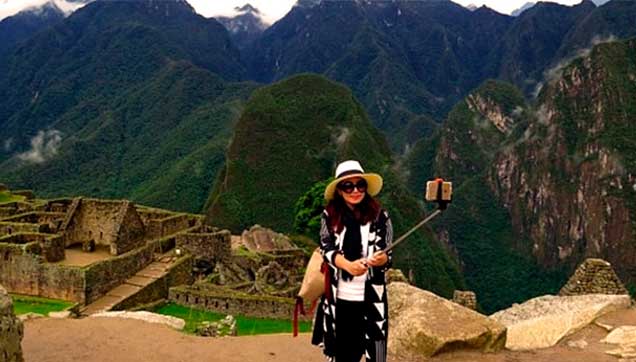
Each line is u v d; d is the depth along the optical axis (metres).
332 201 5.68
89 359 8.36
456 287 107.75
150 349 8.82
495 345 8.51
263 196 127.88
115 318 10.80
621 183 163.62
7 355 6.18
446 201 5.18
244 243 45.34
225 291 28.09
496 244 188.00
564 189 178.12
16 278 28.12
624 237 156.62
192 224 42.31
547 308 11.02
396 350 8.44
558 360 8.21
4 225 34.84
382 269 5.54
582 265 14.16
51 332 9.52
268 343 9.18
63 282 27.09
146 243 35.41
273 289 30.17
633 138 168.12
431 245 114.94
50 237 31.30
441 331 8.36
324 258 5.52
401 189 124.12
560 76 196.62
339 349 5.56
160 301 27.66
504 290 172.25
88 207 35.69
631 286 148.12
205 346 9.01
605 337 9.27
